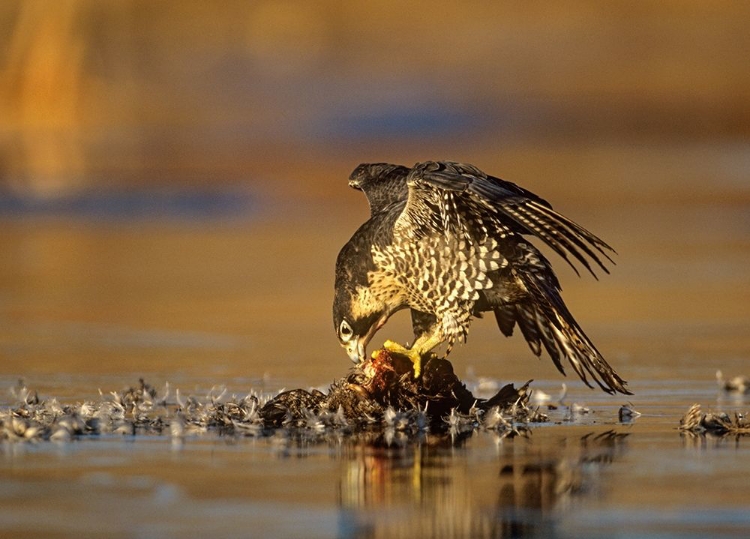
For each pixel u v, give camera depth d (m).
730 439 8.34
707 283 17.97
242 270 19.67
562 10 59.00
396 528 6.01
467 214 9.48
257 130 39.81
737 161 33.41
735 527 5.99
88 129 38.91
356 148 36.53
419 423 8.88
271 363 12.08
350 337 10.13
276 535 5.88
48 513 6.23
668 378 11.13
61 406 9.27
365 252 9.90
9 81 41.09
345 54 54.00
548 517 6.19
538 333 10.01
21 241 23.03
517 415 9.27
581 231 9.01
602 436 8.48
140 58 49.41
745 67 48.44
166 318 15.32
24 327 14.60
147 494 6.66
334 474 7.18
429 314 10.16
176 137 38.00
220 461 7.57
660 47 52.34
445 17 59.19
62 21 41.72
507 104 43.91
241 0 58.28
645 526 6.01
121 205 27.28
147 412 9.48
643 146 36.59
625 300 16.55
